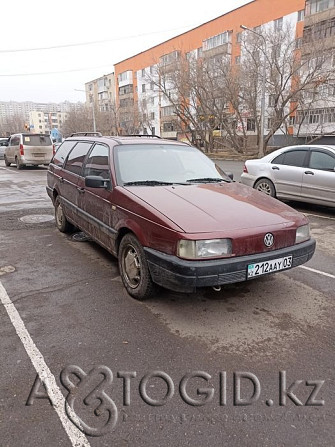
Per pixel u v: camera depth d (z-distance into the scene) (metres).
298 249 3.40
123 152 4.35
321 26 27.59
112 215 3.94
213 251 3.02
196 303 3.58
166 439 2.02
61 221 6.06
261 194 4.09
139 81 60.84
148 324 3.19
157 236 3.21
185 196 3.65
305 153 7.88
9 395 2.33
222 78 29.69
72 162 5.48
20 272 4.39
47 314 3.37
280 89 25.70
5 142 27.23
